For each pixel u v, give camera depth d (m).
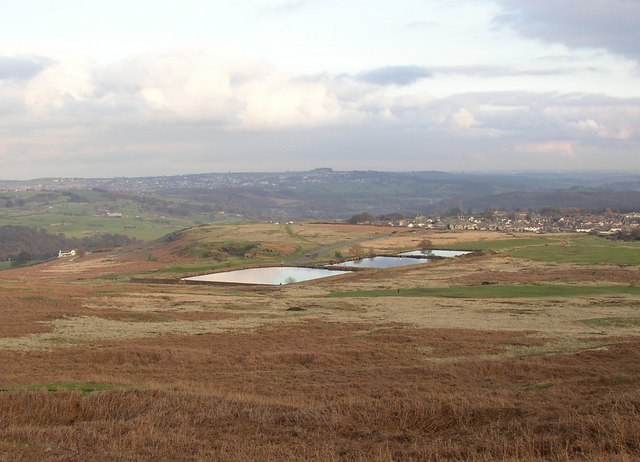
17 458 16.80
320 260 141.25
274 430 20.00
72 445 18.22
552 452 16.39
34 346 38.59
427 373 31.06
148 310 58.38
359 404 22.02
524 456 16.20
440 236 191.62
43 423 21.61
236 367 33.56
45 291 68.00
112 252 197.75
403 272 110.44
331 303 68.25
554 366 31.53
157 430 19.73
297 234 198.38
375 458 16.72
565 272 103.44
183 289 86.25
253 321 53.19
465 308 63.50
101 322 50.19
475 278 98.38
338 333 46.38
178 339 42.94
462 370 31.61
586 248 146.75
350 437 19.33
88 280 115.12
